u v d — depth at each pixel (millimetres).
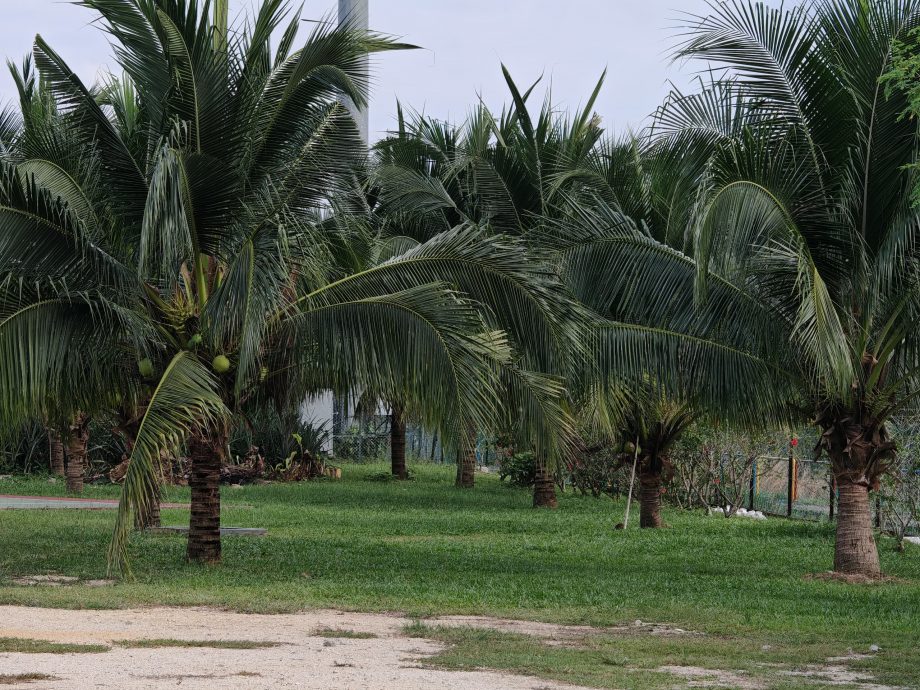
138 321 13680
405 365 14195
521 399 14344
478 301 14352
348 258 16219
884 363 14938
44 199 13102
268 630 9406
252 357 13352
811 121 14625
